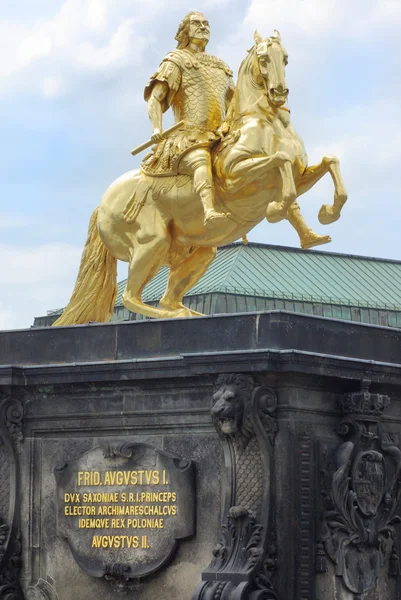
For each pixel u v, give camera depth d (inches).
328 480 779.4
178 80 903.1
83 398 829.8
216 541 783.1
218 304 1456.7
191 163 881.5
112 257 920.3
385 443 807.7
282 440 768.9
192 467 793.6
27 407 845.2
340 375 778.2
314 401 780.6
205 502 789.9
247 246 1549.0
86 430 829.8
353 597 785.6
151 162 897.5
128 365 804.0
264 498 765.3
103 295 920.9
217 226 869.8
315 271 1563.7
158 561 796.6
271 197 876.6
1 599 830.5
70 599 826.2
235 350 778.8
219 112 908.0
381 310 1558.8
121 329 822.5
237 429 766.5
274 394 769.6
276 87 877.8
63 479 829.2
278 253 1563.7
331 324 794.8
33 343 848.9
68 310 922.1
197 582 788.0
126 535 807.7
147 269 897.5
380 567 797.9
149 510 802.8
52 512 836.0
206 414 791.1
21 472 844.0
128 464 811.4
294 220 895.1
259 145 872.9
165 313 892.6
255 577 758.5
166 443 805.2
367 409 788.0
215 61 917.8
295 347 778.2
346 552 780.0
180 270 917.8
